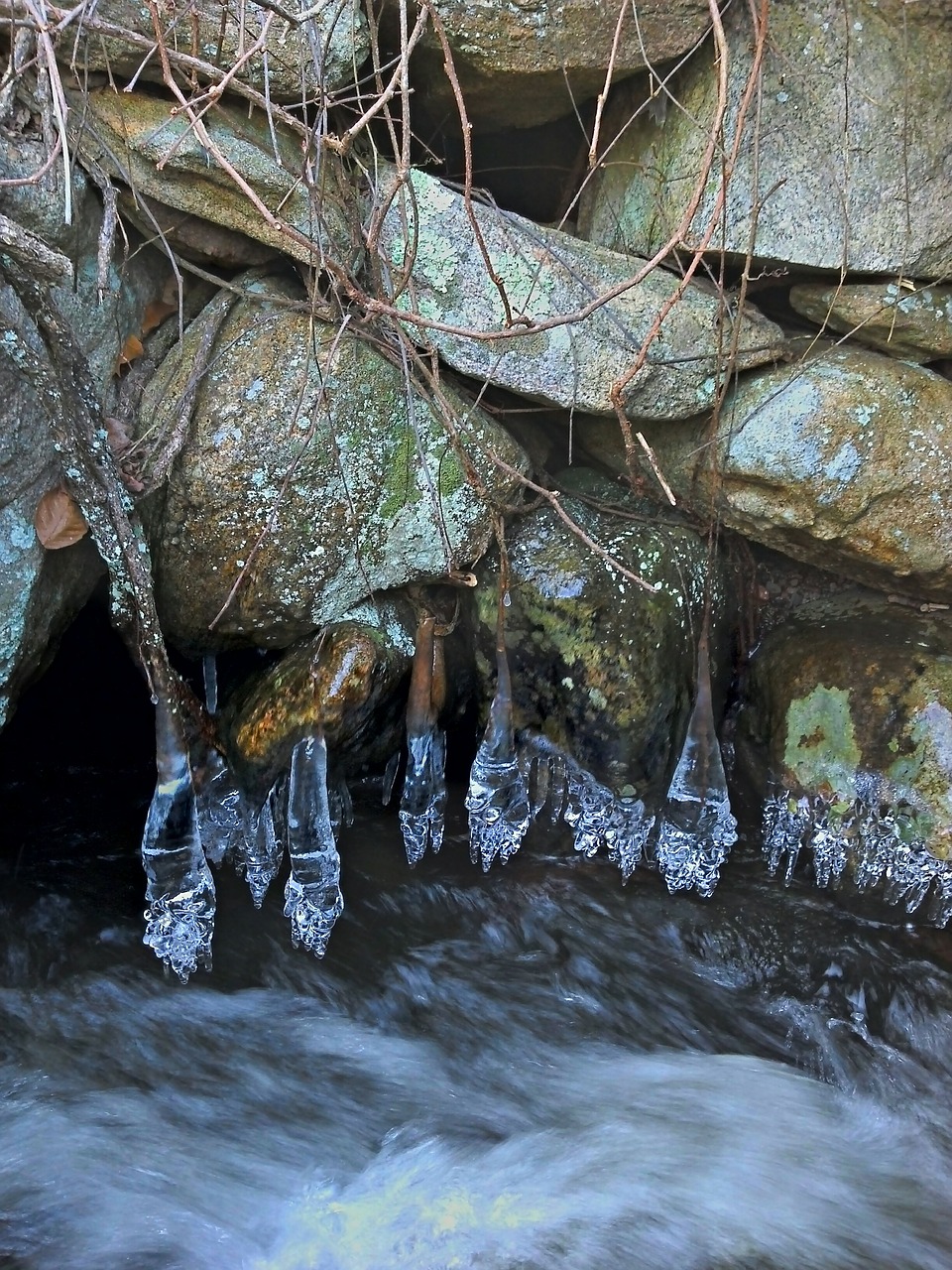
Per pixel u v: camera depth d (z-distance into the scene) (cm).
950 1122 131
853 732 147
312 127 132
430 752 149
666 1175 125
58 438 125
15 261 115
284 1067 133
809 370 141
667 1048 137
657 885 150
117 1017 134
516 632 147
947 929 144
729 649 158
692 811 150
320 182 128
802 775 149
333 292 131
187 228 132
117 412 134
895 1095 133
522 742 150
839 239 139
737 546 157
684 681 150
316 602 140
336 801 149
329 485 135
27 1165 121
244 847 145
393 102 142
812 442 139
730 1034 138
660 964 144
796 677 152
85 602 140
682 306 139
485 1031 138
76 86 126
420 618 147
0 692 129
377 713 145
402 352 131
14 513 126
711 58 137
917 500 141
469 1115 130
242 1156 125
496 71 137
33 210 121
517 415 148
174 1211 120
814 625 156
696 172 139
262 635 143
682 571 151
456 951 145
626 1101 132
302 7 128
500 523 143
